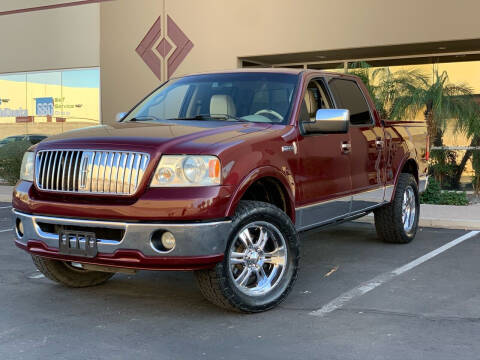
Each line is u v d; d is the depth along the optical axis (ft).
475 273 20.89
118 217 14.84
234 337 14.46
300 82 19.26
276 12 48.19
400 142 24.95
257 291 16.33
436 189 39.11
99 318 16.01
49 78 59.57
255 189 17.89
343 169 20.27
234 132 16.56
